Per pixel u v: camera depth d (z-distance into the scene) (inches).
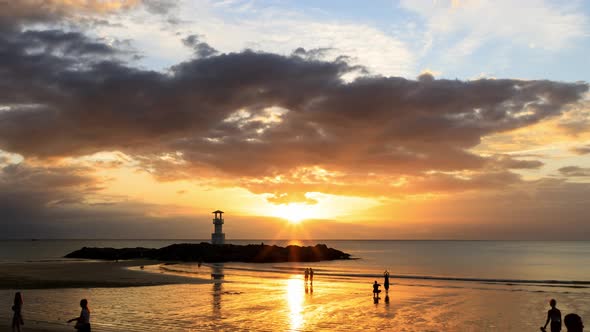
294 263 4116.6
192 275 2469.2
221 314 1143.6
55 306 1225.4
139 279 2055.9
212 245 4694.9
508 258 5502.0
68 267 2977.4
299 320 1087.0
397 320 1115.9
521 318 1164.5
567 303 1443.2
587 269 3430.1
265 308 1246.3
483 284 2068.2
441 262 4495.6
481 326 1062.4
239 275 2496.3
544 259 5206.7
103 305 1262.3
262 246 4756.4
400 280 2273.6
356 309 1263.5
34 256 5315.0
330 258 4926.2
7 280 1946.4
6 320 994.1
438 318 1150.3
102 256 4768.7
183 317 1093.8
